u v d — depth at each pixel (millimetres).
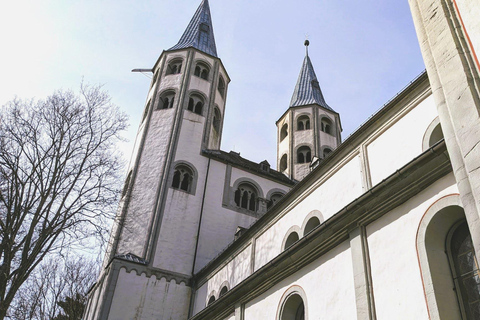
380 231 13102
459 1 9102
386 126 16047
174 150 32156
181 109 34719
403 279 11602
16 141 17641
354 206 13883
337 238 14594
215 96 37750
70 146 18891
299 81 48094
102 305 23984
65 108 19406
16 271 15023
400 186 12656
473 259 10562
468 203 7207
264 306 17406
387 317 11586
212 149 34969
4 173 16750
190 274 27344
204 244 28812
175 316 25500
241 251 23391
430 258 11148
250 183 33250
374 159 16047
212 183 31734
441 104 8484
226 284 23391
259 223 22625
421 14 10141
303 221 19062
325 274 14672
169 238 28078
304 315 15422
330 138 40406
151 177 30922
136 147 34250
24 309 24641
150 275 26125
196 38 42188
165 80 37531
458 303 10453
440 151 11445
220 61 40375
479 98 7742
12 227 15852
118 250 27562
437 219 11508
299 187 20172
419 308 10781
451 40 8828
